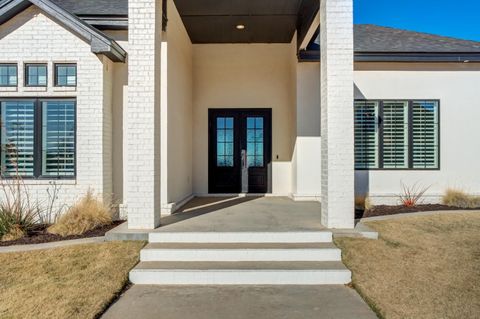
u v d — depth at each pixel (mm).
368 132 8062
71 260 4172
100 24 6367
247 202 7902
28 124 6168
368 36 8820
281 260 4352
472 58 7777
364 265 4160
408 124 8023
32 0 5828
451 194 7363
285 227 5051
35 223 5922
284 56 9391
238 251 4363
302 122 8141
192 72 9367
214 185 9391
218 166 9422
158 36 5254
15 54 6070
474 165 8000
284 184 9328
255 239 4703
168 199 6445
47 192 6070
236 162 9406
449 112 8031
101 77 6078
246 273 3998
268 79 9398
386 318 3119
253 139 9430
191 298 3605
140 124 5051
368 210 6750
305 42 7574
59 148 6168
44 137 6156
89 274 3898
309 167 8141
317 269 4035
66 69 6168
